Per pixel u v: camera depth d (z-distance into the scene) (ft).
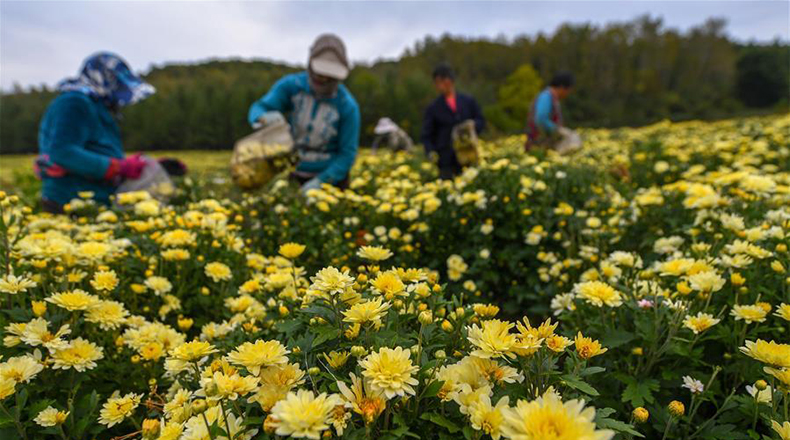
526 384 3.39
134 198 10.57
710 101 180.04
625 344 5.37
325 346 3.89
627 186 14.25
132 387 5.38
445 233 11.62
